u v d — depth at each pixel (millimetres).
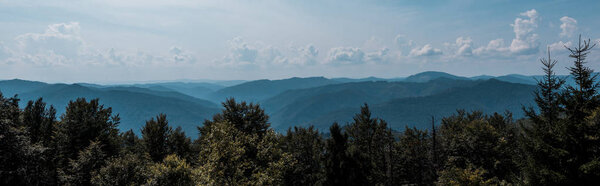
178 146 34406
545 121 17344
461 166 29766
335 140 25234
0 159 18703
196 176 18578
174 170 18547
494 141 29500
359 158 24875
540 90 17703
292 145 37219
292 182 33375
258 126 25312
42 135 31328
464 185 24062
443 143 40250
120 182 19516
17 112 24547
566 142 15734
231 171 19312
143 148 33625
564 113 16656
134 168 20453
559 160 16016
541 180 16266
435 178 43781
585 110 15344
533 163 17016
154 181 18266
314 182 30656
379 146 42375
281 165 21625
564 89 16578
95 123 32594
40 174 21922
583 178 15062
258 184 19406
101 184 19516
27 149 20578
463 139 30281
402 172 45781
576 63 15789
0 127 19391
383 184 41562
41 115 32156
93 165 22703
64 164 28641
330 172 24562
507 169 27531
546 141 16562
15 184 19281
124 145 38500
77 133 30766
